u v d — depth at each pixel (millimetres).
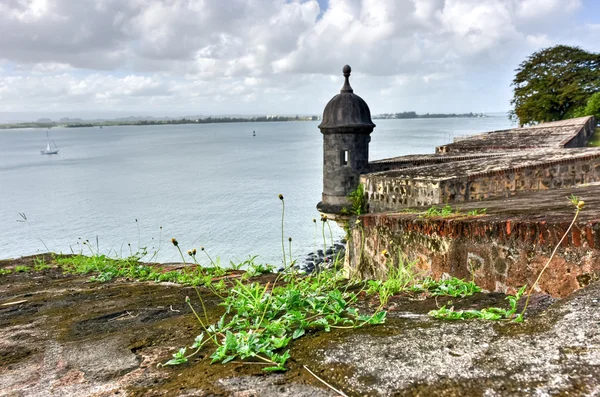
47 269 7078
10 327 3242
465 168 11750
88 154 129125
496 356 1945
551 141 18469
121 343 2676
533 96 52750
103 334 2924
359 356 2098
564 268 3637
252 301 3180
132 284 5141
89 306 3816
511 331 2225
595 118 43188
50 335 2984
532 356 1895
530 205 5668
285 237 30047
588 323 2088
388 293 3449
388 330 2457
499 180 10359
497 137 22531
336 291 3455
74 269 6879
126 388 2018
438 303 3166
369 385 1823
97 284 5352
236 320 2838
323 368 2020
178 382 2023
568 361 1803
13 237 33625
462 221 4758
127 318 3330
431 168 12602
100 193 52938
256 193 48781
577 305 2350
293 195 46781
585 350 1856
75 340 2830
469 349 2051
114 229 34906
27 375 2291
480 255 4508
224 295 3998
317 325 2695
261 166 79312
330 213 14945
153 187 56469
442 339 2209
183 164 88500
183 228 34000
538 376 1736
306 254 26031
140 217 38531
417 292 3605
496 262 4301
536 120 53500
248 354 2227
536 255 3867
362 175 13062
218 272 5480
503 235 4195
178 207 42250
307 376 1962
